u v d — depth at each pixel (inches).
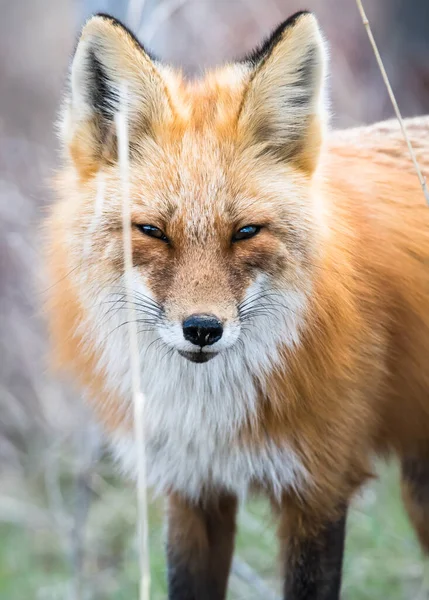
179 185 305.3
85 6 476.1
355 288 331.9
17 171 613.0
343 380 327.0
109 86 314.8
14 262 597.6
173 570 363.6
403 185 370.6
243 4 637.9
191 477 345.1
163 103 313.4
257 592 453.4
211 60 599.2
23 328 600.1
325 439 330.6
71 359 342.3
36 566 529.3
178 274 298.2
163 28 553.3
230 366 324.8
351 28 660.1
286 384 322.0
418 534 413.7
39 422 609.3
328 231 322.0
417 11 691.4
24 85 776.9
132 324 278.2
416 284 355.9
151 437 337.7
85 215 316.2
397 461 432.1
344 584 466.6
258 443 331.9
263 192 309.3
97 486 544.1
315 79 315.6
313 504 337.4
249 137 314.8
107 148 318.3
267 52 313.4
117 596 471.2
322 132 320.5
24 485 590.9
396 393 360.8
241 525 508.1
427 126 397.1
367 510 508.1
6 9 897.5
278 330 316.8
